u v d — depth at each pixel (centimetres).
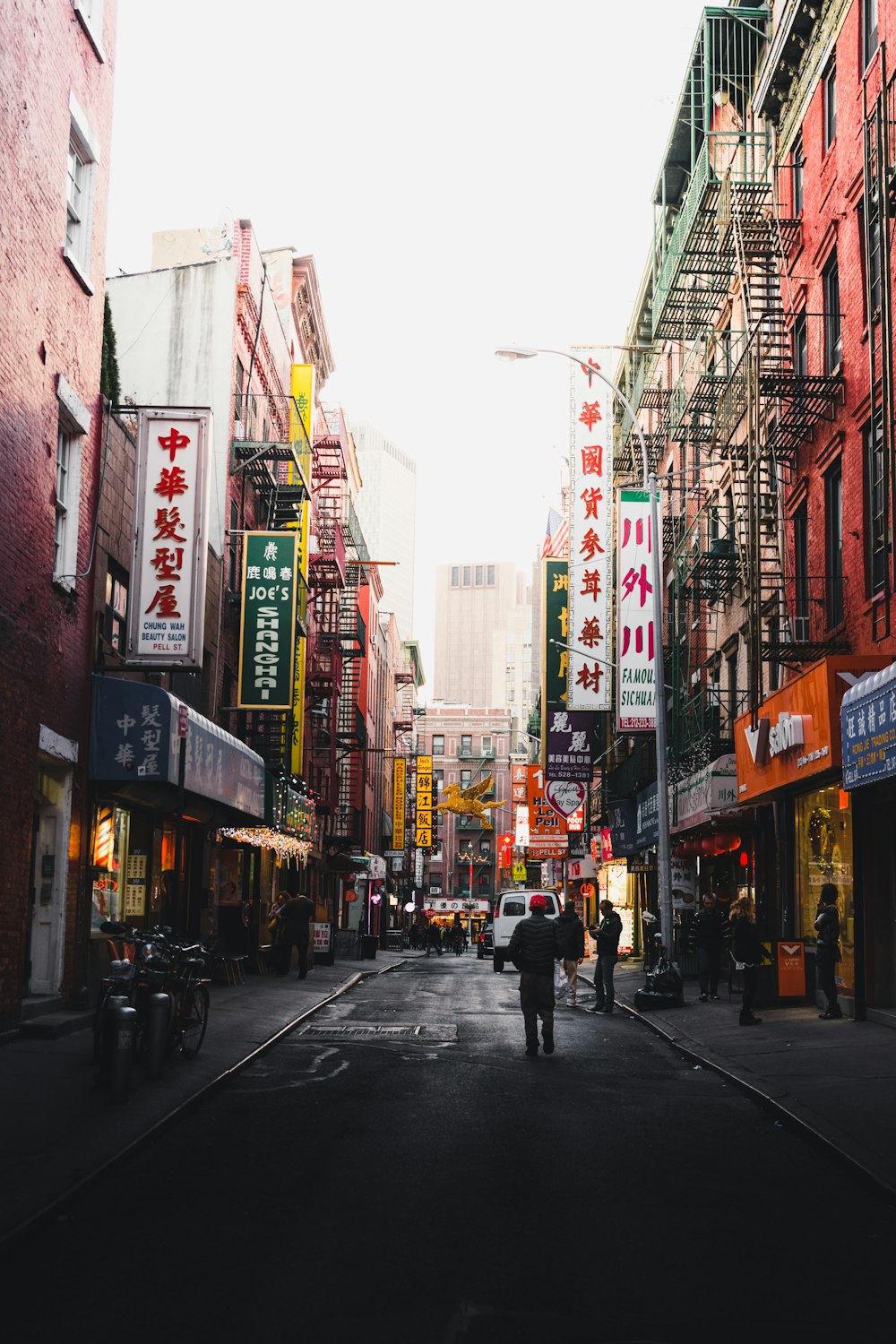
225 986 2394
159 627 1852
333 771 5159
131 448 1961
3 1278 631
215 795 2098
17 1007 1455
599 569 3412
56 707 1590
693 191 3009
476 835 12219
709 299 3055
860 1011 1767
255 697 2872
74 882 1659
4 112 1382
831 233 2095
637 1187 845
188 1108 1111
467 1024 1898
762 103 2469
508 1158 926
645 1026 1975
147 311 3059
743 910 1848
